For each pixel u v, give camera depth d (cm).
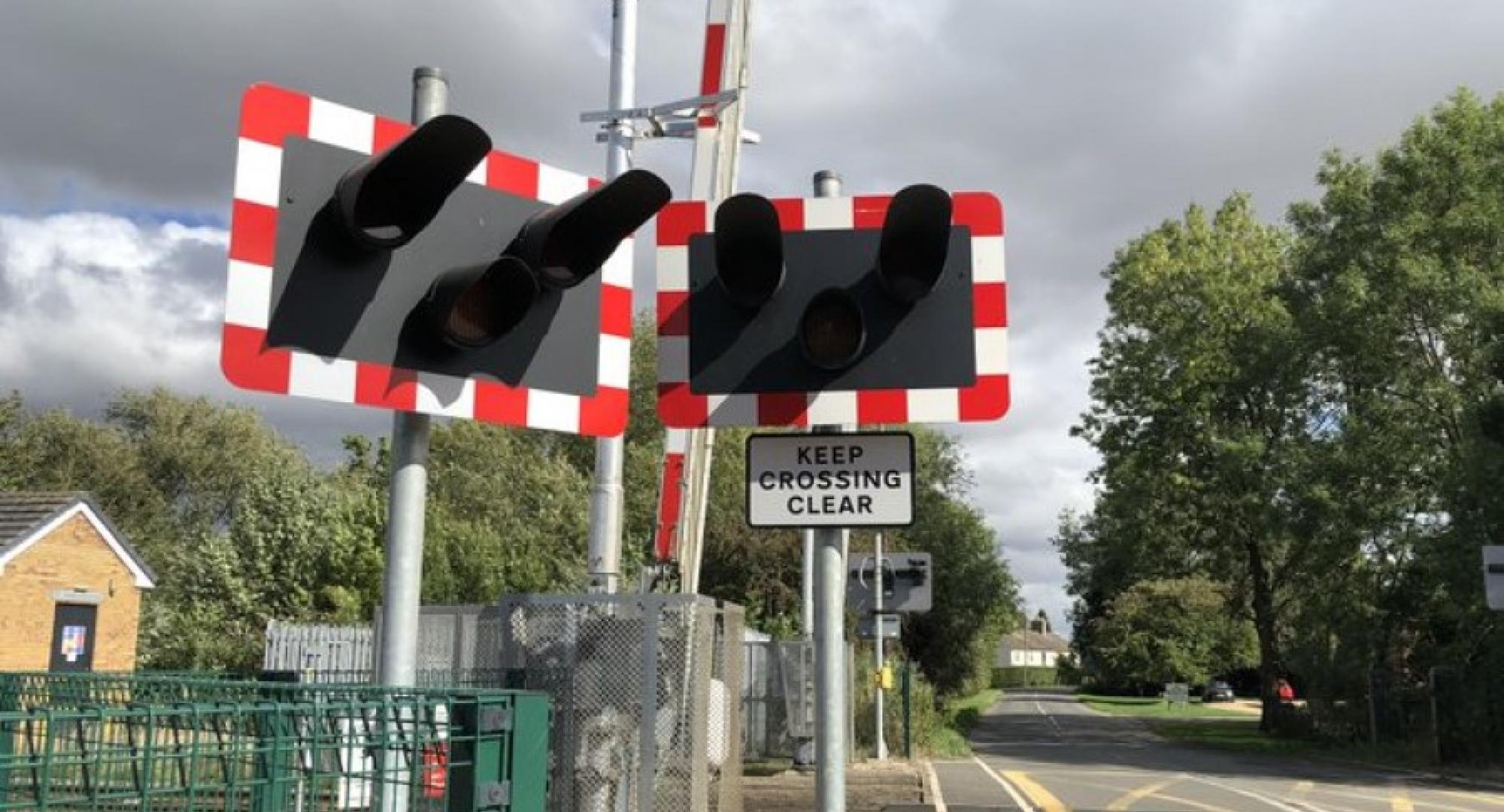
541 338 471
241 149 412
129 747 379
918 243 435
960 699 6019
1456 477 2581
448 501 3509
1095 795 1833
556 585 3139
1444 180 2984
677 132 1362
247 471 5294
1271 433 3766
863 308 451
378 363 430
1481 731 2552
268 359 409
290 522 3109
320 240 423
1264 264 3966
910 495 447
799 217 455
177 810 380
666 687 708
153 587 2542
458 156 404
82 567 2378
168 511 5178
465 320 437
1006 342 449
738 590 3484
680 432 1443
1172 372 3997
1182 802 1777
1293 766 2627
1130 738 3794
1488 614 2558
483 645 748
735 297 446
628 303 503
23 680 557
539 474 3669
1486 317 2719
